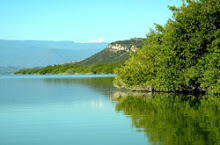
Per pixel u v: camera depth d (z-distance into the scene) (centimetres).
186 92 3188
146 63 3362
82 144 1028
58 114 1709
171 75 2948
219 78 2573
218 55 2548
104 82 6338
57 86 5038
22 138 1127
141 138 1077
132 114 1633
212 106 1920
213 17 2741
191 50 2775
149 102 2222
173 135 1102
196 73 2695
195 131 1160
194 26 2786
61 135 1166
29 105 2205
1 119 1552
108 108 1933
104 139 1084
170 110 1758
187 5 2938
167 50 2925
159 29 3431
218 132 1137
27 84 6100
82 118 1549
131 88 3628
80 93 3319
